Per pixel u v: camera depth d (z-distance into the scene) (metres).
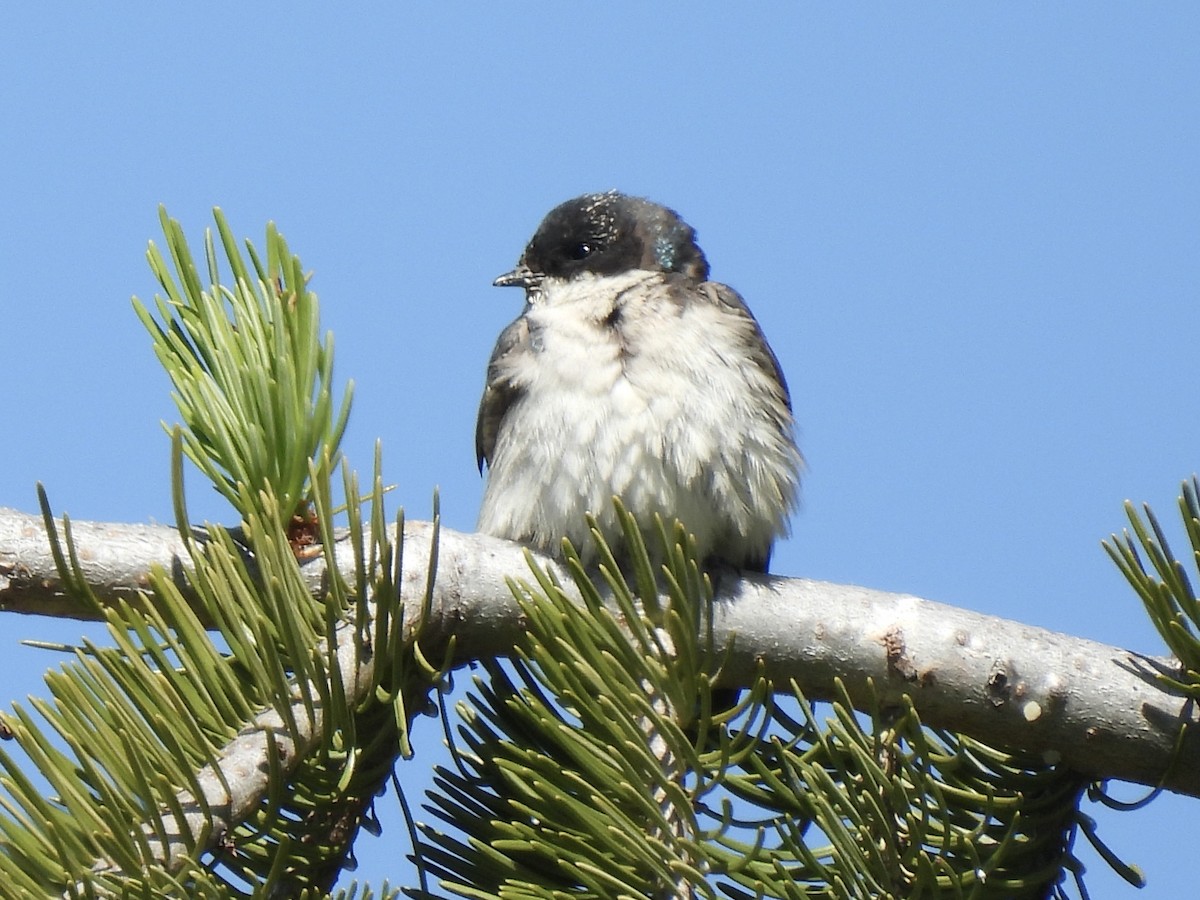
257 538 5.59
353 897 5.50
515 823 5.48
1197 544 6.13
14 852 4.81
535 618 5.77
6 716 4.93
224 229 6.74
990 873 6.46
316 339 6.56
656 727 5.62
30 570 6.59
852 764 6.38
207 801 5.18
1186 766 6.85
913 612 7.12
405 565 6.91
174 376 6.55
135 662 5.29
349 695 5.80
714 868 5.52
